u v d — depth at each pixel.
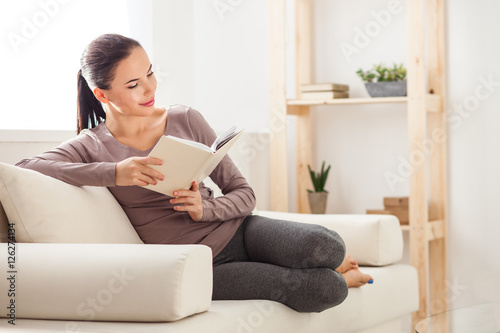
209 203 1.93
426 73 3.14
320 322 1.92
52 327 1.48
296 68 3.38
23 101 2.81
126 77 1.85
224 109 3.62
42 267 1.55
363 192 3.35
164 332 1.41
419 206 2.97
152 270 1.47
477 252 3.10
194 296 1.51
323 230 1.84
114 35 1.89
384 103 3.28
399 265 2.46
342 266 2.11
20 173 1.73
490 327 1.74
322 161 3.44
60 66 2.93
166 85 3.48
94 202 1.86
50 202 1.74
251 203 2.06
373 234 2.38
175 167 1.70
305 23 3.42
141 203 1.96
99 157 1.93
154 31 3.38
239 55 3.58
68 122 2.95
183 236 1.94
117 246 1.56
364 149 3.34
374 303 2.19
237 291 1.84
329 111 3.41
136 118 1.95
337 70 3.38
